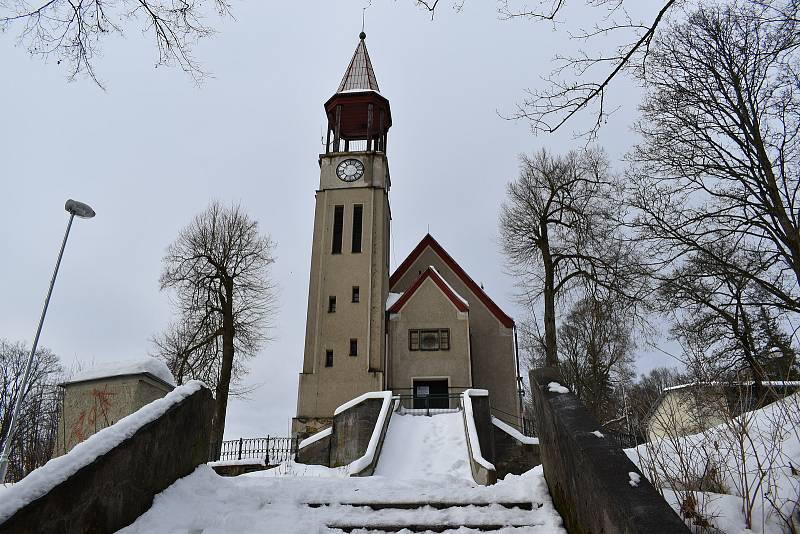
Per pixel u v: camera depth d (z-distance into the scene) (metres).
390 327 33.69
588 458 5.30
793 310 14.77
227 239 33.03
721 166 16.95
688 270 16.94
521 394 36.81
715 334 15.30
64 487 5.18
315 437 22.38
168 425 6.96
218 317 31.95
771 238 15.84
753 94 16.73
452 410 25.95
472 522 6.22
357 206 36.81
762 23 13.05
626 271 24.53
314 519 6.32
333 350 32.84
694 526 5.43
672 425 7.12
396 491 6.94
